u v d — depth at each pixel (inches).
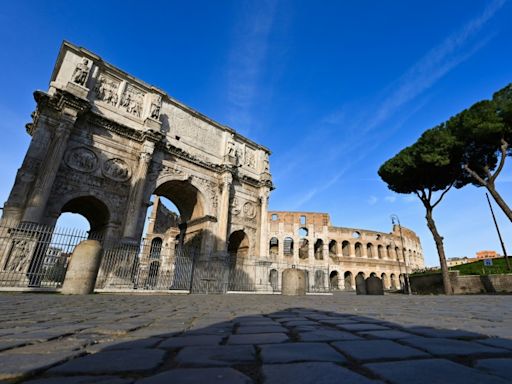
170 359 91.0
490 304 391.5
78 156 882.1
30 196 750.5
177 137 1158.3
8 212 728.3
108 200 916.0
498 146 1032.8
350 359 89.7
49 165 773.3
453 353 94.5
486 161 1091.9
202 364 83.3
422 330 147.4
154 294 724.0
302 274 828.6
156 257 938.1
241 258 1219.9
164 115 1147.3
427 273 1321.4
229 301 476.7
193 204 1269.7
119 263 817.5
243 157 1432.1
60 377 70.7
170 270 957.8
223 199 1212.5
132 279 825.5
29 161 785.6
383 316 229.0
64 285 560.7
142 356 92.5
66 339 119.6
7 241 667.4
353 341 118.6
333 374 72.7
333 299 578.9
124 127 975.0
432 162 1099.9
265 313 257.3
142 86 1093.1
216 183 1253.7
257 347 107.1
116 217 917.8
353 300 537.0
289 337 130.3
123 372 75.6
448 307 335.9
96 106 953.5
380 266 2728.8
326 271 1521.9
